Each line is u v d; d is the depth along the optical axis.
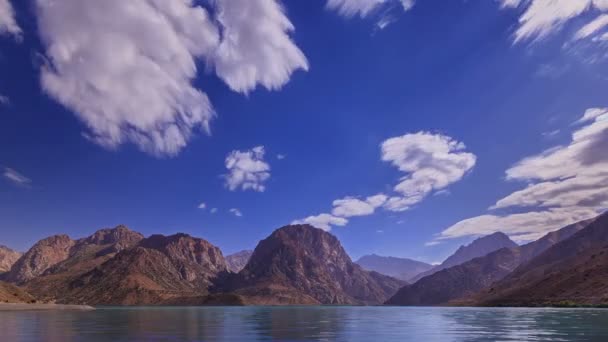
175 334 60.91
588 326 69.88
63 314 139.12
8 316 118.31
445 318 115.94
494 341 49.59
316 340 52.91
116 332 63.44
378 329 73.69
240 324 89.31
